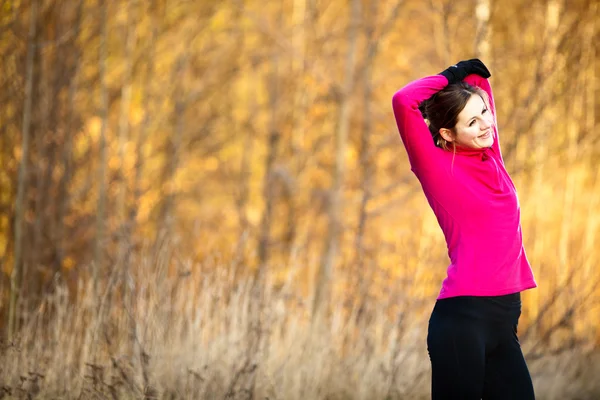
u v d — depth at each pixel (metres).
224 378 12.78
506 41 26.41
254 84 40.31
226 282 14.28
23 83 19.03
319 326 15.21
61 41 20.41
